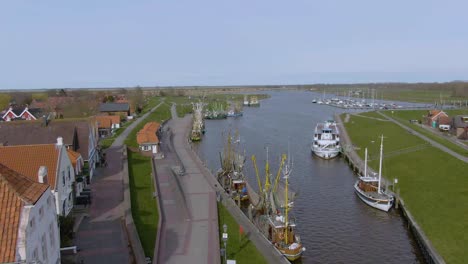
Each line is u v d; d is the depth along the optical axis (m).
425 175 74.12
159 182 68.31
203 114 181.00
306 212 60.75
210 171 78.56
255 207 60.00
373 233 53.62
